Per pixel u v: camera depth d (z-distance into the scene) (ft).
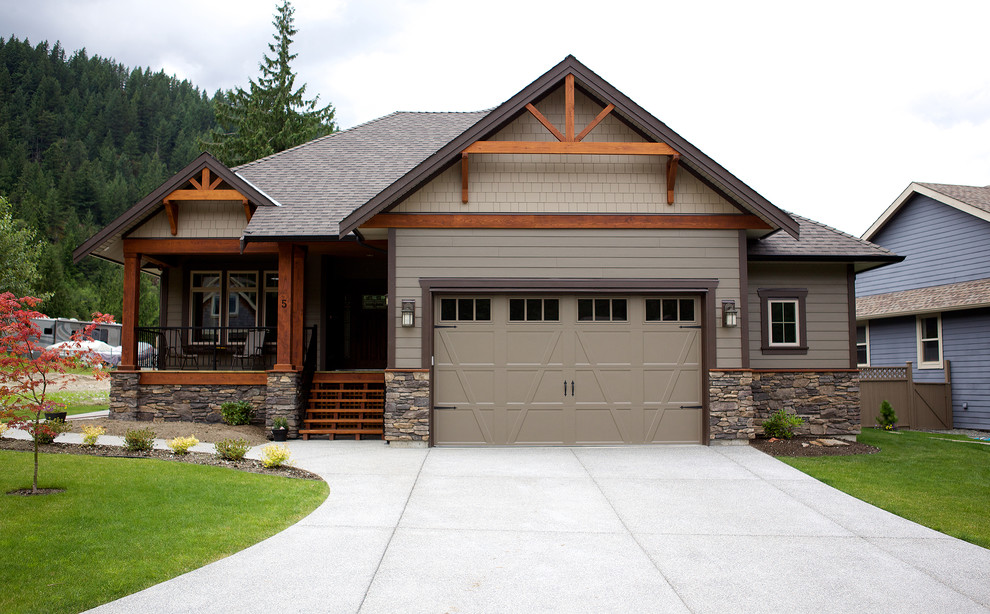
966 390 54.34
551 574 16.57
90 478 23.88
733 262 34.01
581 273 33.78
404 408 33.32
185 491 22.61
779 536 19.85
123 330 40.14
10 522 18.75
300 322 38.78
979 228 55.47
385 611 14.23
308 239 36.11
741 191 32.14
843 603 15.08
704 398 33.91
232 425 38.19
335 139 52.70
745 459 30.45
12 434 34.58
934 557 18.20
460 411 33.86
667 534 19.90
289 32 113.19
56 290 134.72
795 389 38.70
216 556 17.12
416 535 19.42
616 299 34.50
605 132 34.50
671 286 33.78
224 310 46.50
